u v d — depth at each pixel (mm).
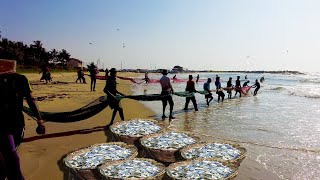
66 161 5688
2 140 4094
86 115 10539
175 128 11930
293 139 10359
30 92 4527
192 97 16922
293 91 36812
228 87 25344
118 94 12266
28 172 6562
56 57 117562
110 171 5211
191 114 15781
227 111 17188
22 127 4422
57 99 19172
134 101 21047
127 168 5316
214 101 22875
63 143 8883
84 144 8828
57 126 11156
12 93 4234
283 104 21578
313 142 9984
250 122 13594
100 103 10938
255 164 7613
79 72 39000
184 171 5328
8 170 4156
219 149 6555
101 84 38750
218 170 5371
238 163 6113
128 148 6516
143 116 14414
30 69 64562
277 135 10961
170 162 6406
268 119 14508
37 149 8234
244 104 21219
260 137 10602
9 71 4293
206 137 10477
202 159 5875
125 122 8594
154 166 5539
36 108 4613
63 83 36719
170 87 13719
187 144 6820
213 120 13984
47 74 34562
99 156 5902
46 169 6758
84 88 29625
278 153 8625
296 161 7922
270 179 6625
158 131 7820
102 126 11398
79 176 5332
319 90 39031
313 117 15312
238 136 10711
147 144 6645
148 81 46406
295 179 6668
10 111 4172
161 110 16891
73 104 17016
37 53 96250
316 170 7242
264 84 58750
